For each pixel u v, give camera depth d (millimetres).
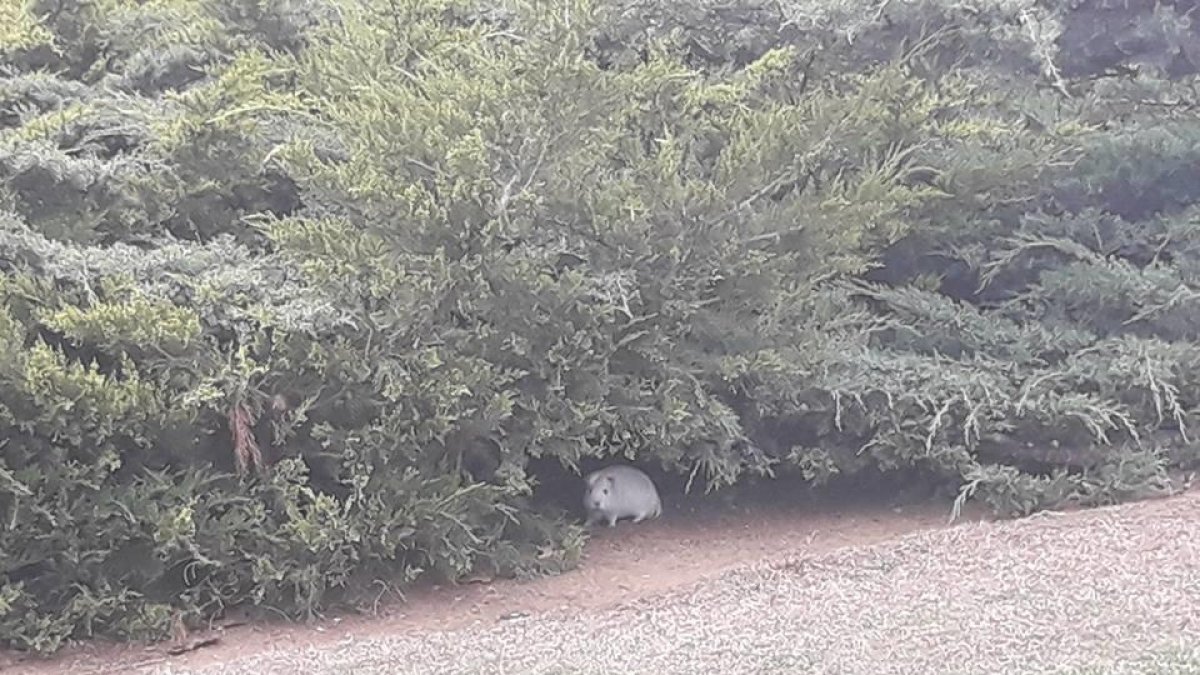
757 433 9719
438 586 8344
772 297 9148
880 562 7848
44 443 7340
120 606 7469
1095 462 9266
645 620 7281
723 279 9016
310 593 7793
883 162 10000
